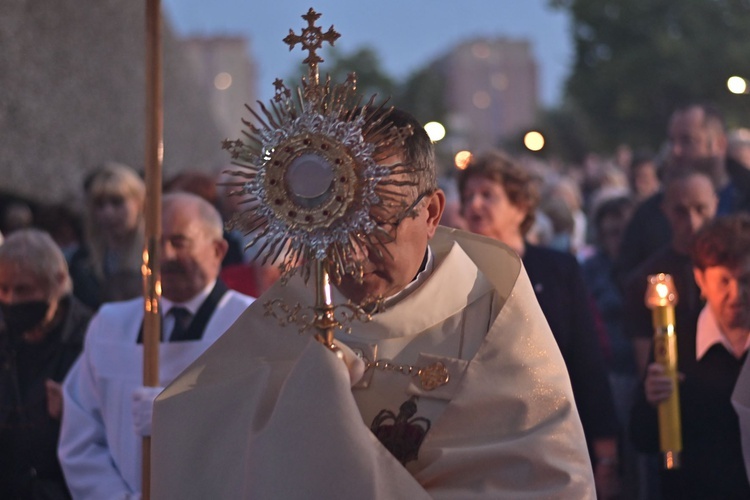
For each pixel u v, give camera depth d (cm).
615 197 955
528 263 595
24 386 535
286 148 284
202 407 306
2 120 1531
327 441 275
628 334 687
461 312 314
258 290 684
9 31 1612
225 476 296
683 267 643
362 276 288
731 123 3222
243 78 8212
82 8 2214
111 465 499
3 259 537
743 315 491
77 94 2102
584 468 294
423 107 4766
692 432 505
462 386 296
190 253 509
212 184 891
